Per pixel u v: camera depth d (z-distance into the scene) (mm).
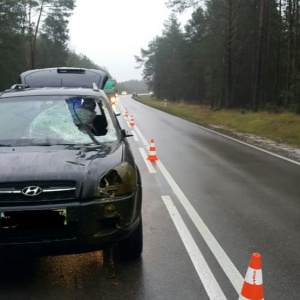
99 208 3811
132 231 4121
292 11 39906
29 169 3863
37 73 9805
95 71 10211
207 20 47500
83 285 4141
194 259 4770
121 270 4477
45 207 3709
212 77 58219
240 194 7828
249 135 18703
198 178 9297
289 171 10156
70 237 3781
